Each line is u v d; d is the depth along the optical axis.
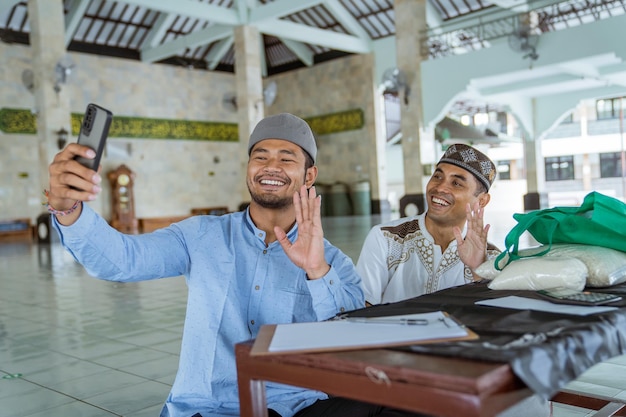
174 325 4.44
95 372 3.29
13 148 17.72
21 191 17.84
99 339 4.09
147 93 20.47
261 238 1.73
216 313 1.69
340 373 1.03
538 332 1.12
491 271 1.76
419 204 13.89
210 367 1.66
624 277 1.58
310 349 1.10
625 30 11.20
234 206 22.78
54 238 14.56
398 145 23.94
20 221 17.64
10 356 3.72
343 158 21.08
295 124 1.72
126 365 3.40
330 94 21.25
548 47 12.10
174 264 1.71
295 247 1.48
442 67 13.64
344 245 9.55
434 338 1.10
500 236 9.88
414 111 13.98
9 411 2.71
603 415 1.93
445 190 2.17
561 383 1.00
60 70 13.17
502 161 27.31
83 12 16.86
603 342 1.13
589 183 25.52
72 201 1.39
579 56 11.73
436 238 2.27
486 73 13.02
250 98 15.98
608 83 15.22
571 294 1.39
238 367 1.19
